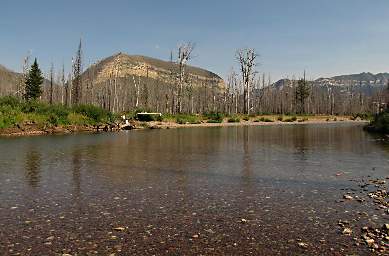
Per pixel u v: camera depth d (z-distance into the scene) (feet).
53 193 35.19
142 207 30.40
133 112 208.64
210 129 163.02
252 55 273.95
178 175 45.11
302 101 392.06
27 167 50.47
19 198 33.19
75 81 244.63
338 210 29.60
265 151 73.15
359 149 76.95
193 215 28.17
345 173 46.93
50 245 21.88
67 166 51.62
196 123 209.97
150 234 23.88
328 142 94.84
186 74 277.23
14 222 26.22
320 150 75.20
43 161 56.49
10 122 116.88
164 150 73.87
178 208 30.14
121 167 51.03
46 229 24.73
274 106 440.04
